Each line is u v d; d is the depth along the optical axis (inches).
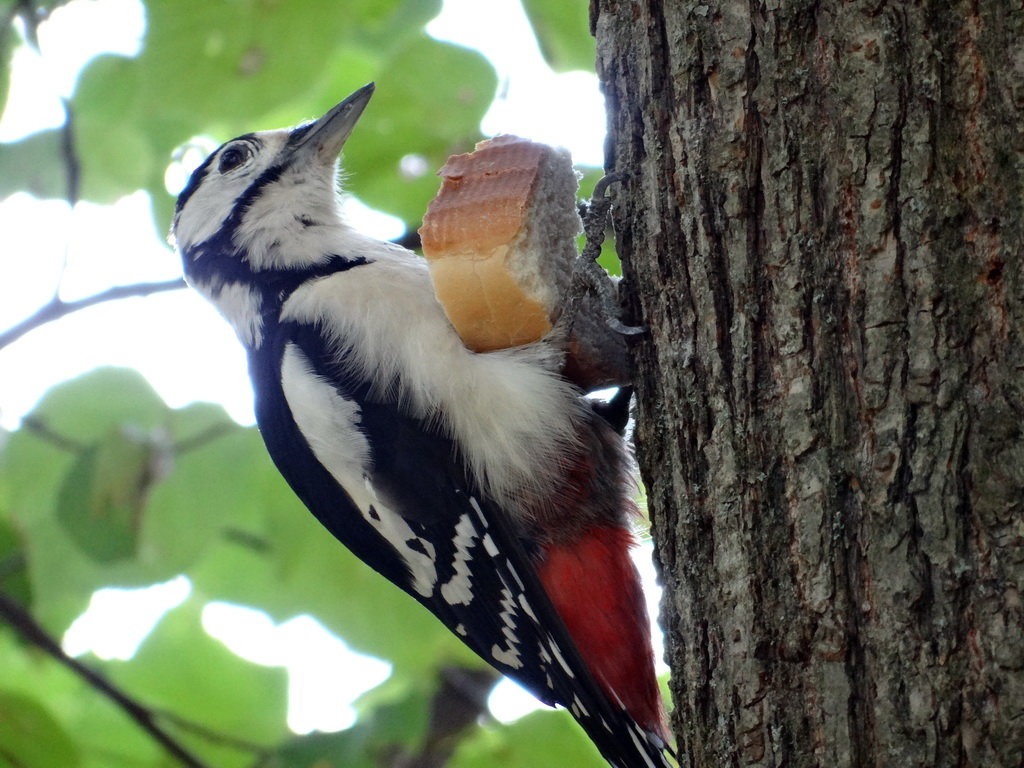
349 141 373.7
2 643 444.5
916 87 167.8
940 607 157.8
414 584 292.8
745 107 187.0
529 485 257.0
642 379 209.3
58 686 444.5
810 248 176.7
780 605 175.5
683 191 197.0
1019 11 162.9
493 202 236.8
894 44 170.1
